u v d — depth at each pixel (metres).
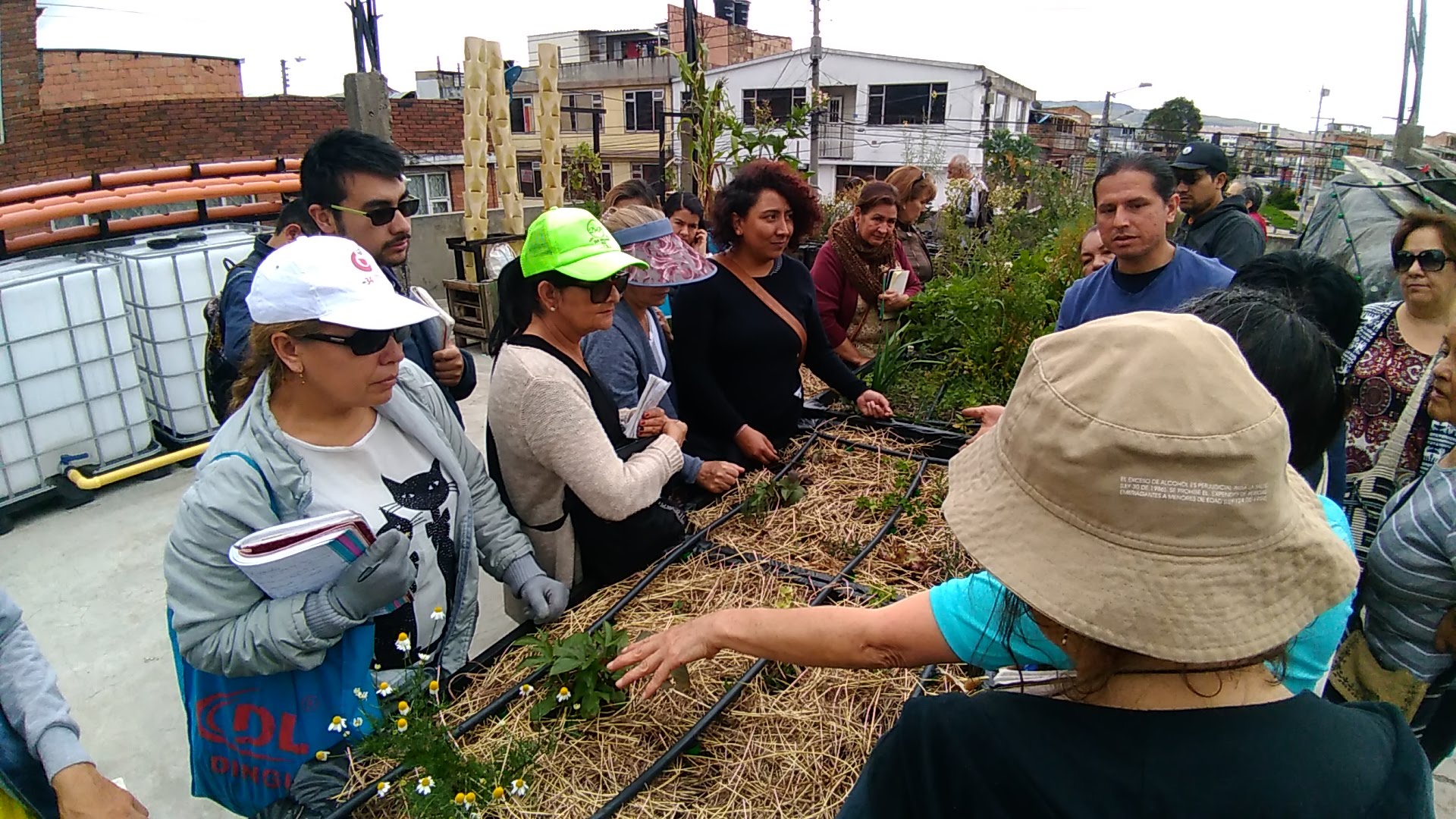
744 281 2.83
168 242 5.02
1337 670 1.88
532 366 1.88
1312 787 0.68
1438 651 1.67
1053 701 0.78
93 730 2.82
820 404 3.37
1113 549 0.72
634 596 1.88
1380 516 2.23
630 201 4.39
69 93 12.52
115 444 4.66
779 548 2.12
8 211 4.83
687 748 1.41
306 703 1.50
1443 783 2.58
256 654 1.35
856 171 32.38
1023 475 0.78
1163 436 0.68
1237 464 0.68
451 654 1.79
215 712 1.52
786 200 2.81
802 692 1.54
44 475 4.38
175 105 11.41
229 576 1.41
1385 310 2.51
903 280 4.21
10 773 1.45
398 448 1.69
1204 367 0.70
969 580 1.10
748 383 2.83
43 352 4.29
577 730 1.46
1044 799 0.71
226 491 1.43
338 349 1.42
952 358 3.97
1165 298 2.90
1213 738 0.71
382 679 1.60
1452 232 2.25
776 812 1.29
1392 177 6.35
